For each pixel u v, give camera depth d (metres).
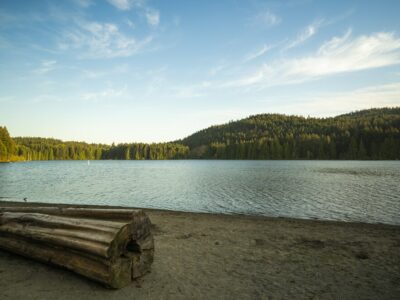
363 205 18.06
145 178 41.78
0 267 5.70
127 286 5.01
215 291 4.98
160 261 6.48
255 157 135.88
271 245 8.09
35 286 4.89
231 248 7.72
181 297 4.71
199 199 21.00
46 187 30.03
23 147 155.50
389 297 4.88
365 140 122.19
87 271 4.88
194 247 7.77
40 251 5.59
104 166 92.31
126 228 4.86
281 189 26.27
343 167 64.56
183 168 73.06
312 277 5.71
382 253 7.39
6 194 24.38
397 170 52.72
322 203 18.89
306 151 127.50
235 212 16.28
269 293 4.96
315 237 9.16
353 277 5.73
